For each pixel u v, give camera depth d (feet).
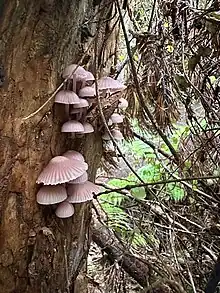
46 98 0.59
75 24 0.61
